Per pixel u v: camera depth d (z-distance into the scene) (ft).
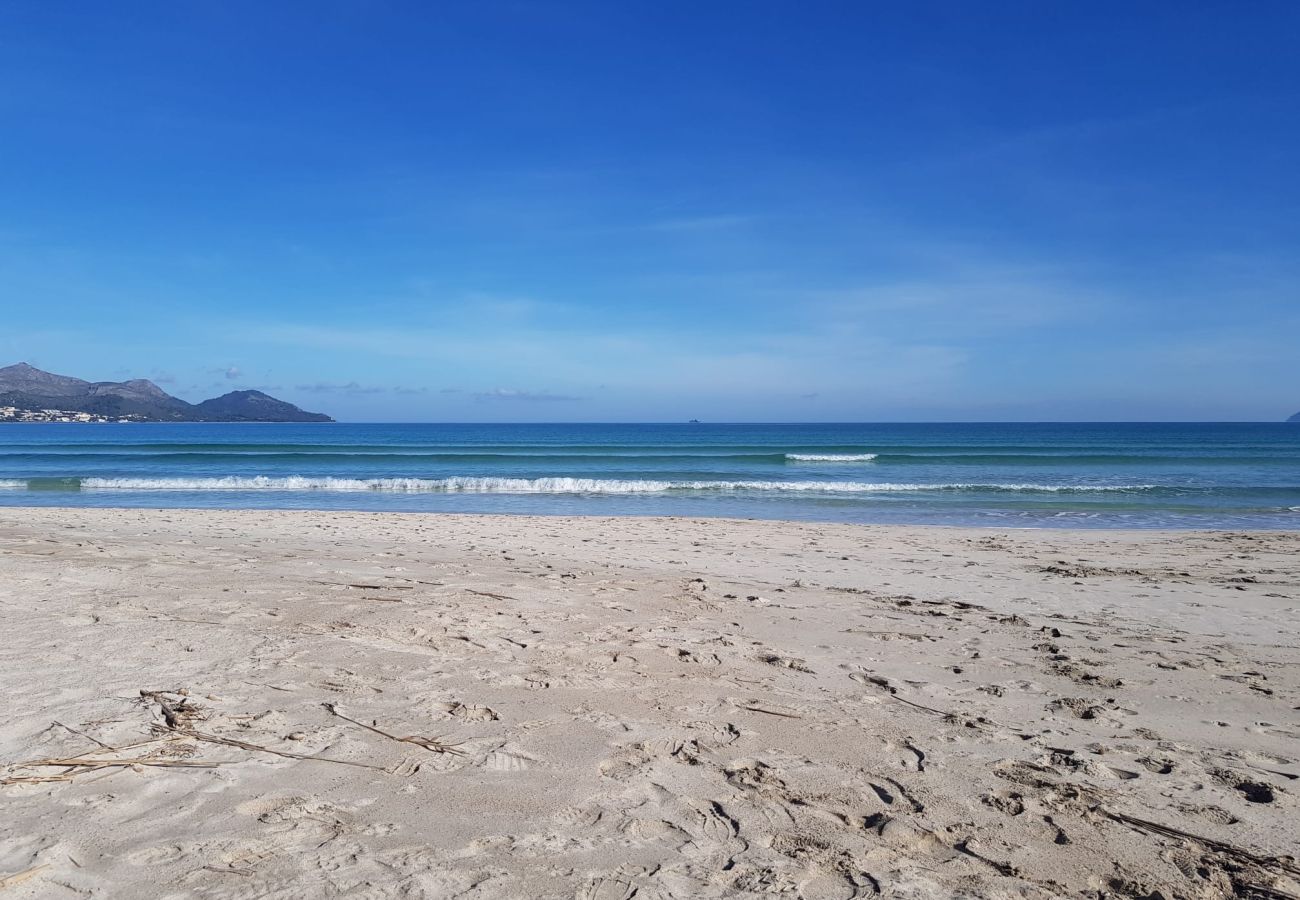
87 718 11.69
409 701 13.19
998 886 8.30
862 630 20.45
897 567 33.30
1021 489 77.66
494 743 11.59
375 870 8.00
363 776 10.26
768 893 7.94
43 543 29.01
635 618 20.44
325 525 45.39
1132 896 8.23
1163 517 59.21
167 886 7.55
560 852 8.57
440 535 41.27
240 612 18.75
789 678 15.71
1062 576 31.55
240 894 7.46
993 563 34.91
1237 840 9.48
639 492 76.74
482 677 14.67
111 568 23.57
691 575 28.99
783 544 40.40
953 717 13.70
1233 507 64.75
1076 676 16.57
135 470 102.78
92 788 9.52
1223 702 14.98
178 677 13.79
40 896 7.29
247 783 9.87
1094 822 9.85
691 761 11.28
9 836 8.33
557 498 71.67
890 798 10.33
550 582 25.12
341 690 13.56
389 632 17.49
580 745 11.67
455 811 9.41
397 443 195.62
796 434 295.69
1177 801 10.52
